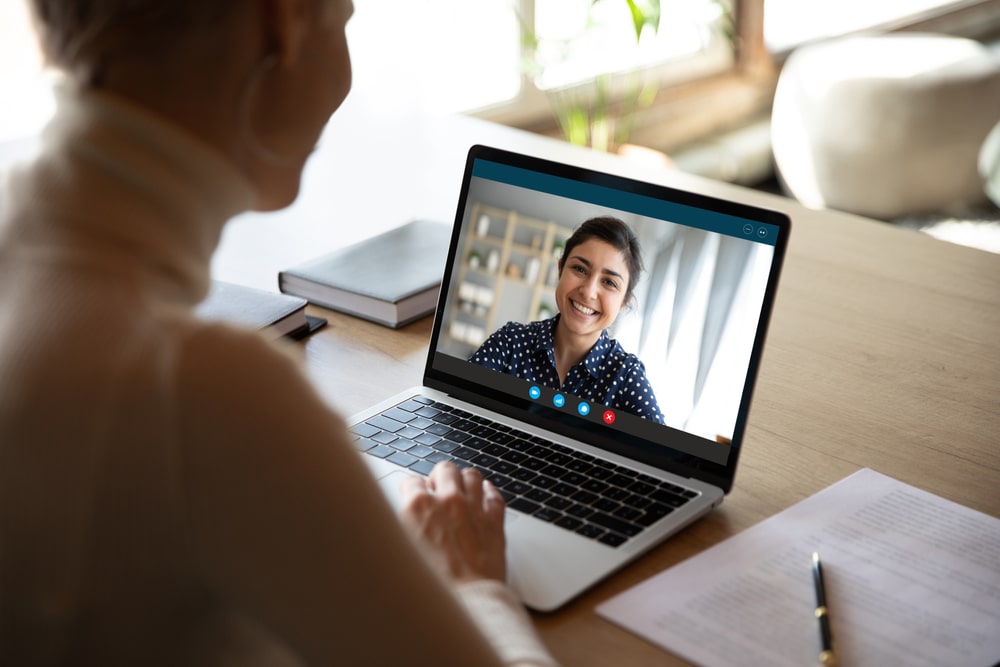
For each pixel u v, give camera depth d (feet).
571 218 3.27
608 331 3.18
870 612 2.48
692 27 12.80
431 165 5.80
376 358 3.84
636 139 11.85
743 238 3.01
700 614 2.48
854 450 3.30
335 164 5.86
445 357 3.47
